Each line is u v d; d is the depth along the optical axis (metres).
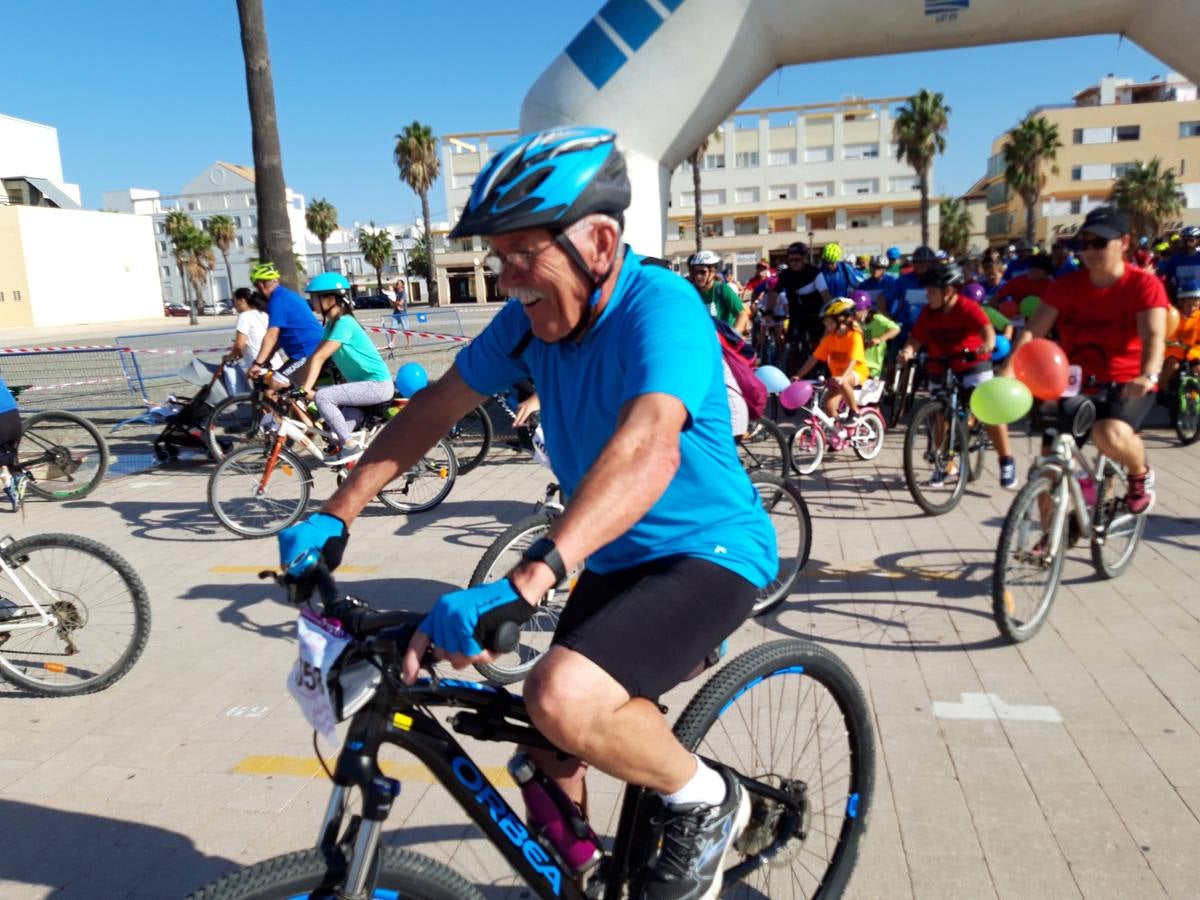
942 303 6.14
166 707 3.74
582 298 1.74
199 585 5.24
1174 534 5.28
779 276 10.80
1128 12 7.84
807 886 2.43
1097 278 4.15
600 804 2.87
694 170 46.12
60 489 7.58
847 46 8.13
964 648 3.93
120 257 54.81
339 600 1.67
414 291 80.75
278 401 6.30
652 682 1.71
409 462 2.01
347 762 1.59
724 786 1.93
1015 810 2.79
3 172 64.88
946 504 6.05
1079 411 3.99
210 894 1.46
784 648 2.23
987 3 7.82
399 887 1.62
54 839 2.88
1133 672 3.64
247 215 94.31
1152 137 54.47
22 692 3.88
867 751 2.39
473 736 1.80
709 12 7.73
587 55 7.93
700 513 1.88
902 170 62.59
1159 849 2.58
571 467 2.00
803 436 7.58
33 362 15.87
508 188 1.62
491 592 1.46
